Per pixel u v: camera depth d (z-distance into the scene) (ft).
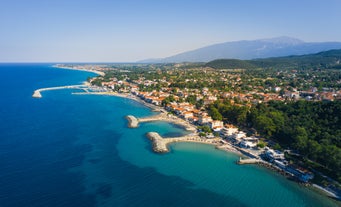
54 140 463.01
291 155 403.54
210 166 375.04
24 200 267.39
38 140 459.32
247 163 388.37
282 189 313.94
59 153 402.11
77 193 285.43
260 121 500.74
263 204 281.74
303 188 317.22
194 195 293.84
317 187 318.86
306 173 338.95
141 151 427.74
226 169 366.43
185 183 321.32
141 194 290.56
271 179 338.75
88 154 403.54
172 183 319.68
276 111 596.70
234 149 446.60
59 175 327.26
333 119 472.03
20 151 403.54
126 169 354.74
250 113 566.36
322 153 364.99
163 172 350.43
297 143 406.62
